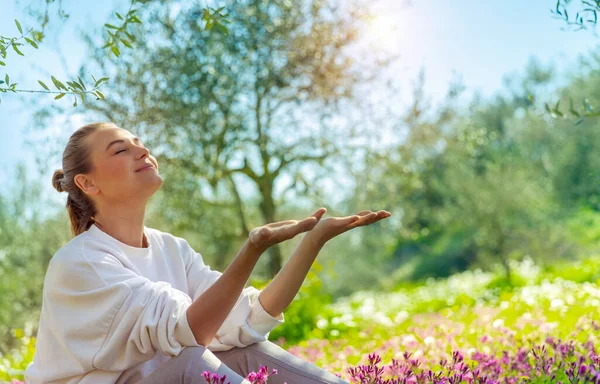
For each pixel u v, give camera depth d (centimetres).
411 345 450
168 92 970
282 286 254
